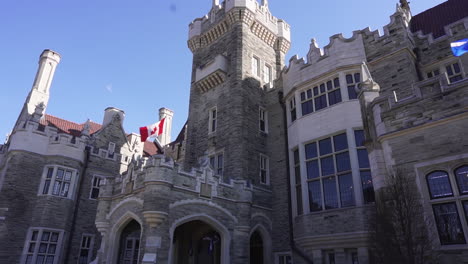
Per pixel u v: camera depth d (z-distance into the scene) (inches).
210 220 591.8
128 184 620.7
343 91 642.8
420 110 386.6
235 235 622.2
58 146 882.8
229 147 762.8
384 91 605.6
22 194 810.2
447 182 353.1
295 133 709.9
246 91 823.1
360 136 603.5
